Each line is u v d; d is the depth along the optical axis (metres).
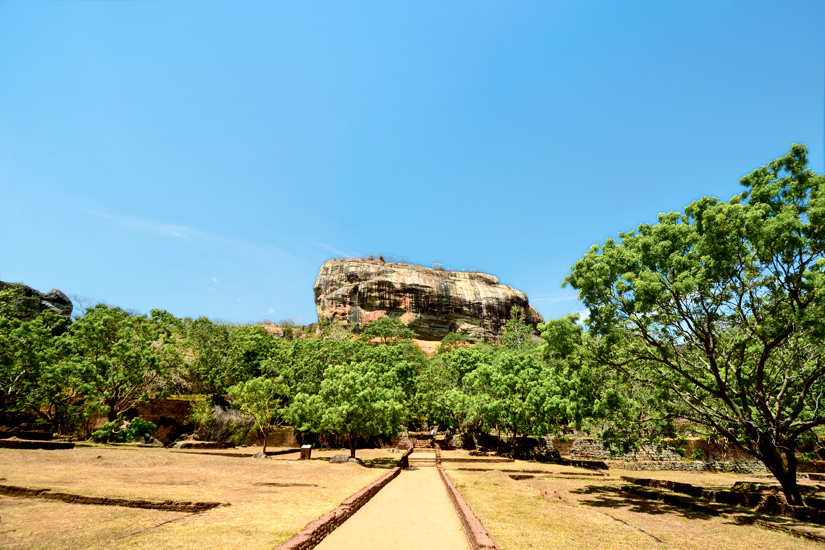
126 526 8.70
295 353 46.19
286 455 31.45
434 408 46.06
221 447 32.69
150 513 10.12
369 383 30.39
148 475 16.72
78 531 8.23
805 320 12.87
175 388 43.88
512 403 35.62
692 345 17.20
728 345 16.77
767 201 14.41
